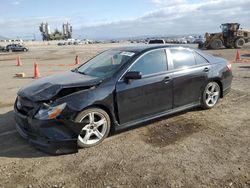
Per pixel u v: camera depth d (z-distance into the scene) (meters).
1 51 45.88
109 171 3.80
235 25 29.97
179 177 3.61
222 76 6.39
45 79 5.32
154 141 4.72
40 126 4.20
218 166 3.86
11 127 5.52
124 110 4.84
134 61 5.03
